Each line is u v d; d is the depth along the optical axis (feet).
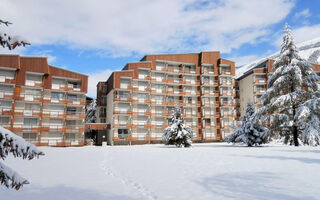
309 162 39.93
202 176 30.45
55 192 23.56
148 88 176.86
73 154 71.15
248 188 23.29
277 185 24.11
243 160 46.24
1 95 128.47
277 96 104.47
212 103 194.49
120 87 168.66
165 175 32.01
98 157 60.59
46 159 55.57
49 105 144.56
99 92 193.47
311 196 19.88
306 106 88.02
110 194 22.61
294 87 99.81
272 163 40.11
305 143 89.45
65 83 149.48
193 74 193.88
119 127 163.43
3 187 25.61
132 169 38.22
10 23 12.19
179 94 187.01
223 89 202.28
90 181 28.91
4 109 130.82
